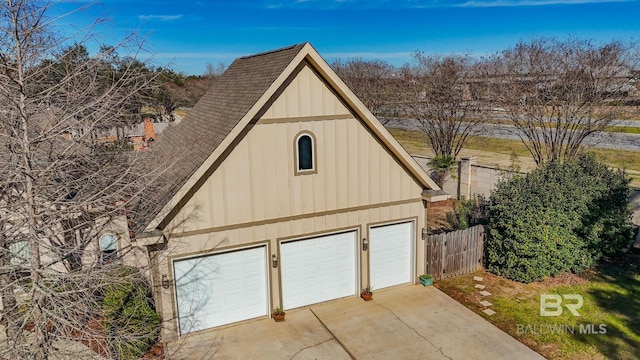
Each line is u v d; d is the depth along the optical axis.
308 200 11.34
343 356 9.70
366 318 11.28
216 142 10.23
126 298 9.55
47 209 7.74
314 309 11.84
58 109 7.87
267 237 11.05
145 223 9.71
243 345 10.21
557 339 10.05
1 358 7.28
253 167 10.59
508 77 20.78
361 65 33.31
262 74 11.74
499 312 11.34
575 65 19.00
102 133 9.80
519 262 12.72
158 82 10.06
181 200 10.02
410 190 12.60
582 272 13.35
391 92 27.80
